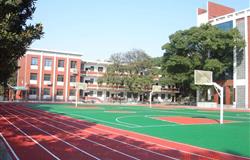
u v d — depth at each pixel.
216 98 63.03
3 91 64.44
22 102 58.84
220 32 57.62
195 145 14.91
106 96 80.06
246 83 59.31
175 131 20.17
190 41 57.59
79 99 74.19
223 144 15.30
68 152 12.52
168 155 12.38
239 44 58.75
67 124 22.97
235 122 27.42
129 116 31.73
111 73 71.38
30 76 69.25
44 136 16.70
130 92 79.12
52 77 71.19
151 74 72.06
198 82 32.75
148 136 17.64
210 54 60.84
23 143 14.41
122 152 12.77
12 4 6.65
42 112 34.44
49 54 71.06
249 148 14.26
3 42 6.77
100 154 12.27
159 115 34.28
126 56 72.38
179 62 58.84
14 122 23.47
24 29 7.34
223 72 63.72
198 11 70.62
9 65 7.71
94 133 18.41
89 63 79.12
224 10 70.62
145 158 11.72
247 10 59.88
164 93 87.75
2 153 10.91
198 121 27.77
